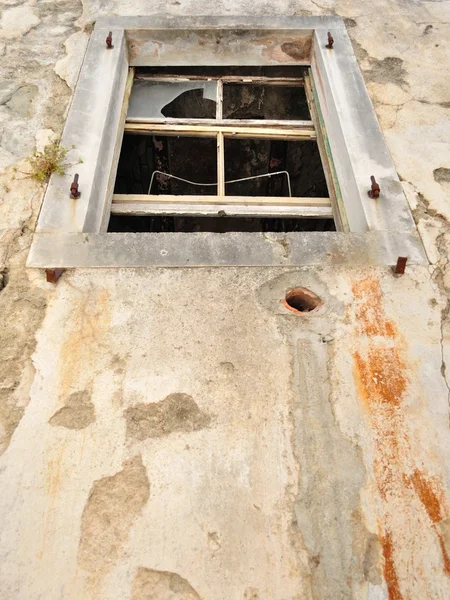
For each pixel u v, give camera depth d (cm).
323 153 252
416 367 155
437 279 177
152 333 159
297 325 162
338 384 150
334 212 225
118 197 227
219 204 228
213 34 279
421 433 142
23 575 119
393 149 220
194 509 128
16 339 157
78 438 138
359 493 132
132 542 124
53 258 174
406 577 122
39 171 198
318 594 119
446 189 207
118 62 259
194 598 118
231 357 154
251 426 142
